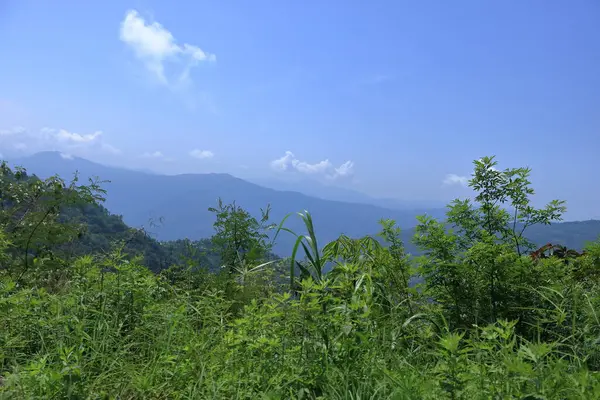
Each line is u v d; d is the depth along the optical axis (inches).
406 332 150.1
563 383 86.3
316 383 108.4
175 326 140.7
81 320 138.3
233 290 198.4
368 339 121.7
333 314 129.3
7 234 225.6
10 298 136.2
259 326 118.7
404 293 173.3
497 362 98.7
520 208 167.9
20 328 132.6
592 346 118.3
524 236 170.4
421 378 106.7
